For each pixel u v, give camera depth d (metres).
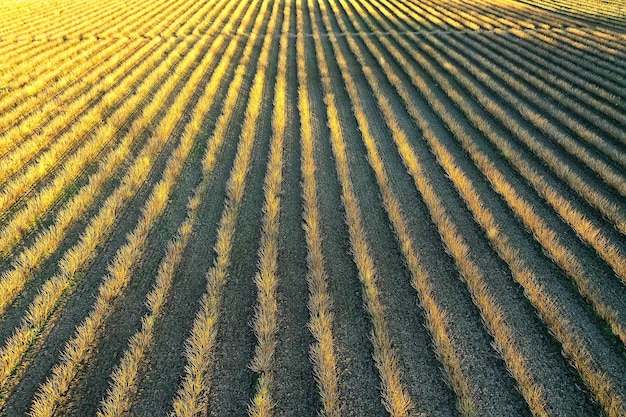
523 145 18.81
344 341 10.04
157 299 10.72
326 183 16.17
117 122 19.73
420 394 8.95
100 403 8.68
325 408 8.48
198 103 21.52
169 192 15.35
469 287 11.27
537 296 10.92
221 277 11.43
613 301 11.07
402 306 10.95
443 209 14.14
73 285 11.43
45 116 20.48
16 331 9.98
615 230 13.81
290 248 12.91
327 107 22.36
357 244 12.45
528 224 13.62
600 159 17.75
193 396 8.59
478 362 9.58
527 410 8.66
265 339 9.84
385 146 18.78
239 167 16.53
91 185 15.13
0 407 8.61
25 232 13.29
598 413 8.60
